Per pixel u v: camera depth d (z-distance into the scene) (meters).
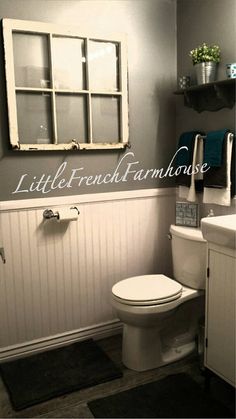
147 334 2.23
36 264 2.38
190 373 2.23
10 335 2.36
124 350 2.31
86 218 2.51
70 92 2.35
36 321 2.43
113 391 2.07
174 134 2.81
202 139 2.50
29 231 2.33
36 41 2.23
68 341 2.55
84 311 2.59
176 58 2.73
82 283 2.55
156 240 2.82
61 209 2.38
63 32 2.27
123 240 2.68
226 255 1.87
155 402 1.97
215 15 2.38
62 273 2.47
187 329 2.56
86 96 2.42
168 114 2.76
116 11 2.45
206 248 2.15
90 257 2.56
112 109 2.52
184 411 1.91
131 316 2.15
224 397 2.02
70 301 2.53
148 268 2.82
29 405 1.96
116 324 2.72
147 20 2.58
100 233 2.57
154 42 2.63
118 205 2.62
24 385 2.11
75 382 2.13
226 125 2.39
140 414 1.89
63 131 2.38
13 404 1.97
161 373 2.23
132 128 2.62
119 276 2.70
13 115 2.19
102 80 2.46
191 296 2.31
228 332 1.90
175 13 2.69
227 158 2.28
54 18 2.26
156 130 2.73
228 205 2.32
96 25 2.39
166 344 2.46
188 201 2.63
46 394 2.03
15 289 2.33
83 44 2.37
